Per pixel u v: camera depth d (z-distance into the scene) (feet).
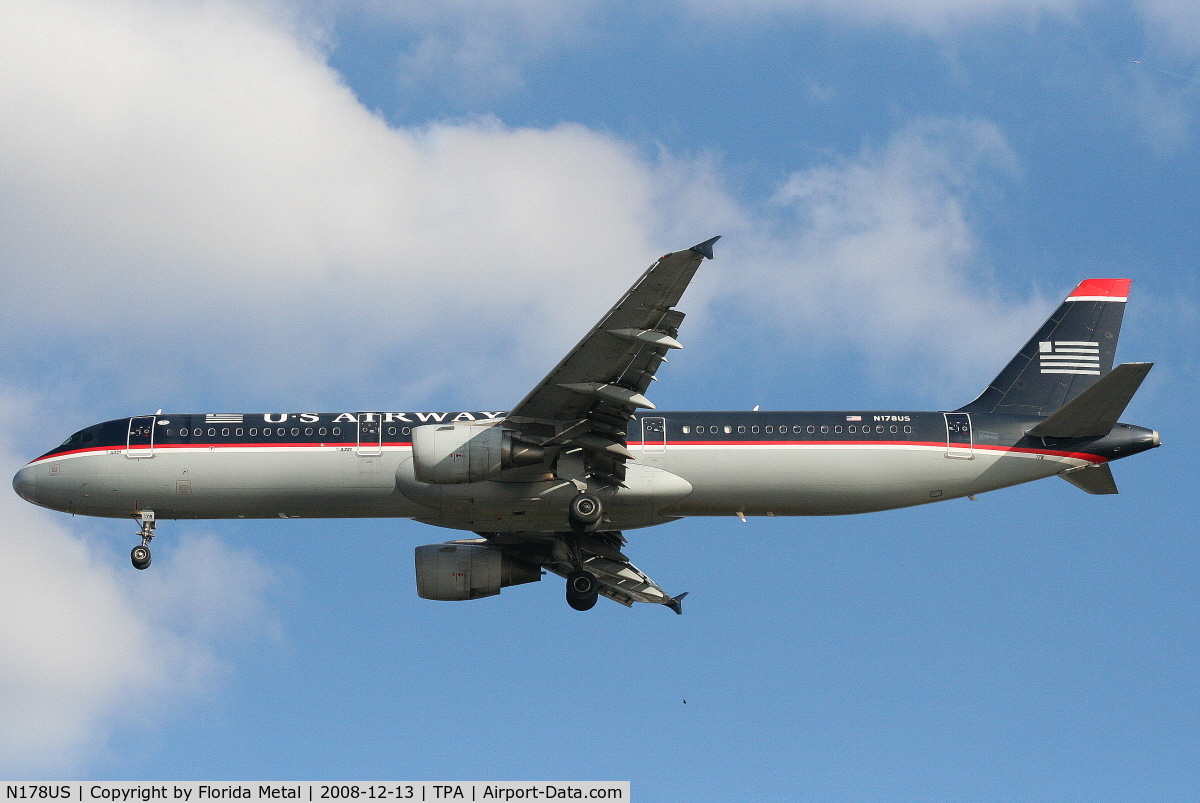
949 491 424.46
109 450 421.18
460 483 393.29
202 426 422.82
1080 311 453.58
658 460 413.18
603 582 477.36
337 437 417.69
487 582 449.06
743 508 422.00
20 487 430.20
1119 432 426.10
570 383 375.86
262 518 429.38
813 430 419.95
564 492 401.29
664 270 341.00
